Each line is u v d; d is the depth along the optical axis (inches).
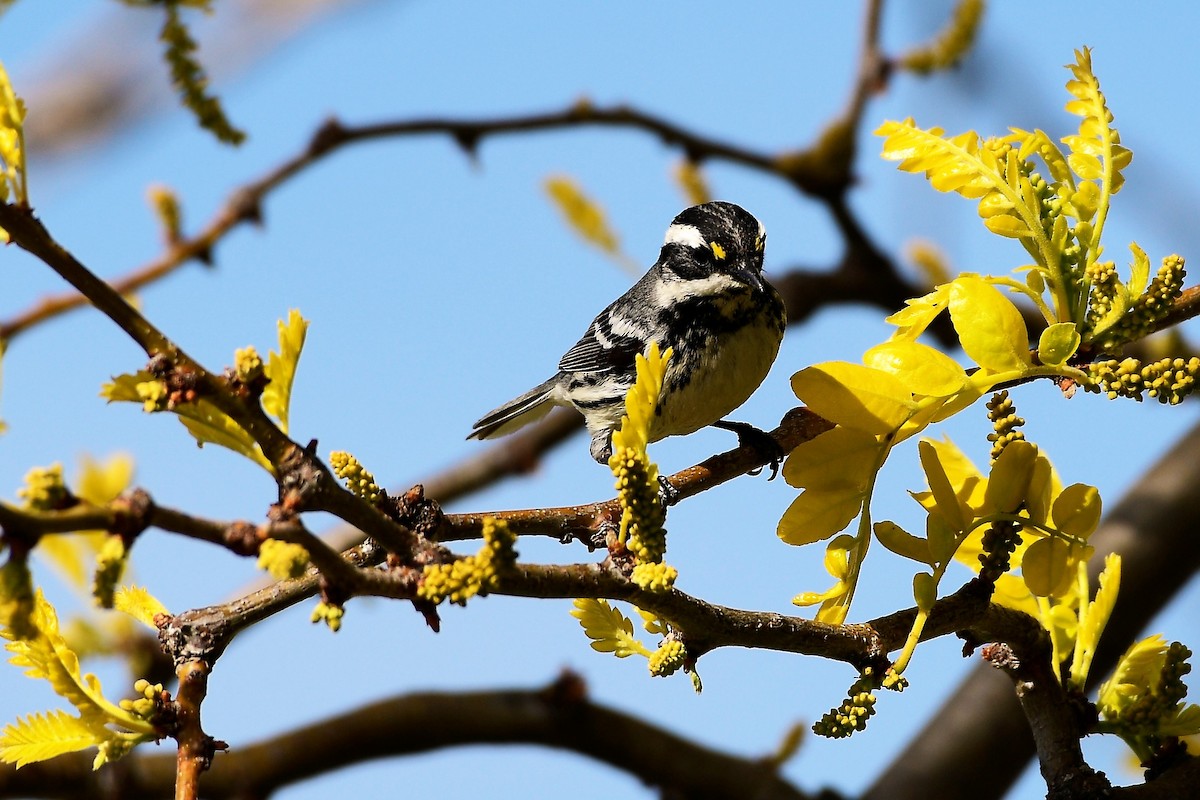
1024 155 199.6
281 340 179.8
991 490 195.9
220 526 142.9
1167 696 199.8
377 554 199.6
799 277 210.7
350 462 199.6
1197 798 199.5
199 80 199.5
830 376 183.8
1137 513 205.9
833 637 188.5
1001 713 206.2
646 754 206.2
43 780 204.5
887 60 209.9
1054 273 198.8
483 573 155.9
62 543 203.5
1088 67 199.9
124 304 157.9
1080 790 199.6
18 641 160.6
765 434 203.8
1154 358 207.9
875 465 192.2
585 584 170.4
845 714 187.3
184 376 156.9
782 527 193.5
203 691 177.2
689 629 182.1
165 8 198.8
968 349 186.7
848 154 210.1
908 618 197.0
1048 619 200.4
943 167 199.5
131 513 135.6
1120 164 199.6
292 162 205.5
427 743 206.1
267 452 159.5
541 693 206.4
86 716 162.7
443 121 206.7
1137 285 199.3
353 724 205.9
